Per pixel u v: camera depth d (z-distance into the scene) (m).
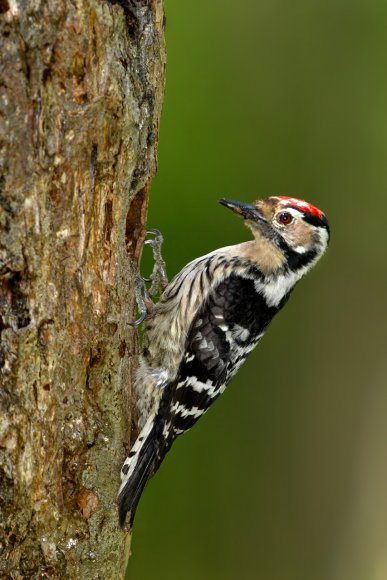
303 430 15.89
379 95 14.58
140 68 7.13
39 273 6.36
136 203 7.66
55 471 6.73
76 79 6.27
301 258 9.14
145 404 8.07
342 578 16.12
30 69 6.04
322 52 14.43
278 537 15.42
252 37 14.24
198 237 13.78
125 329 7.23
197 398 8.61
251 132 14.20
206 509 14.62
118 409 7.20
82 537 7.06
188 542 14.44
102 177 6.66
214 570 14.48
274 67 14.31
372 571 16.14
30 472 6.55
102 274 6.84
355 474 16.20
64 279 6.55
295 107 14.41
